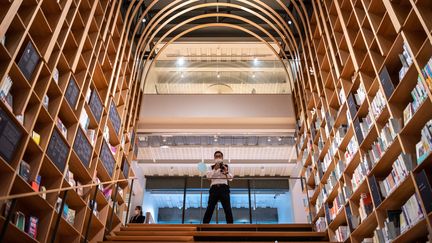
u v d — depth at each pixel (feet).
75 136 14.02
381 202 11.65
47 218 11.70
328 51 18.28
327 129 17.99
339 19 16.67
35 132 11.81
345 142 15.75
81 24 15.43
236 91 28.37
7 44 10.42
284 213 35.35
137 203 33.99
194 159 33.06
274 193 36.55
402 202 11.47
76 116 14.35
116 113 19.72
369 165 12.82
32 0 11.58
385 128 11.69
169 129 26.73
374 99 12.81
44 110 11.75
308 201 20.81
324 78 19.01
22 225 10.36
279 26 25.48
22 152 10.23
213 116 26.48
